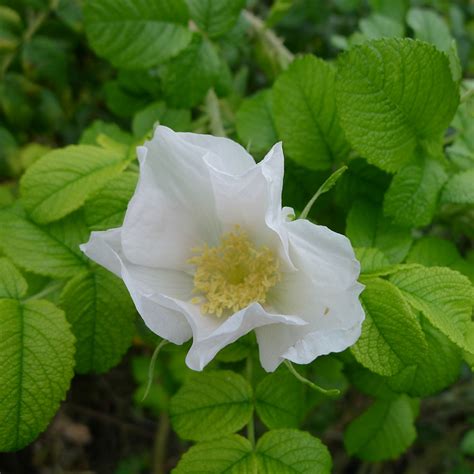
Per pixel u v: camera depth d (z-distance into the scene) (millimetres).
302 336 162
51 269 195
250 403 195
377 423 247
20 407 172
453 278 178
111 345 199
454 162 222
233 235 181
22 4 298
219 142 167
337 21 377
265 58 296
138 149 165
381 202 217
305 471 183
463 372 390
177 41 233
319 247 153
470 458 416
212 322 180
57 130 343
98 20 229
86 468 435
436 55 189
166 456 436
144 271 180
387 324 172
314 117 216
